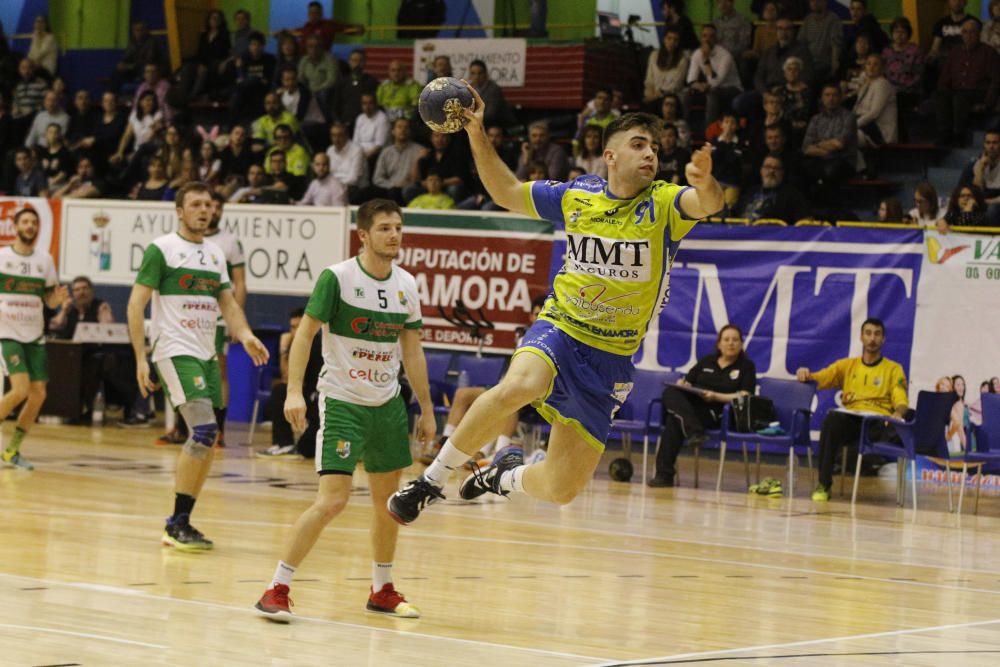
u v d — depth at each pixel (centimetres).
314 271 2530
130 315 1275
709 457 2478
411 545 1341
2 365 1856
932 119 2628
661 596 1102
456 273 2406
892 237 2102
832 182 2462
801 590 1165
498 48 3003
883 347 2103
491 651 848
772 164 2359
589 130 2586
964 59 2556
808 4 2945
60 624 870
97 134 3244
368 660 805
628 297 845
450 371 2388
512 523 1555
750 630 962
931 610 1085
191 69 3272
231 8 3616
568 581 1161
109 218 2684
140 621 895
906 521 1730
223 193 2831
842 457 2097
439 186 2598
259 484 1809
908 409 1950
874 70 2569
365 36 3478
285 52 3112
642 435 2202
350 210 2505
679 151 2486
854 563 1348
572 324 853
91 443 2247
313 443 2166
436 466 849
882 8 3000
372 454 983
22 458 1938
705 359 2056
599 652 857
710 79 2741
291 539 946
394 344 996
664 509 1745
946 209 2439
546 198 870
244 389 2714
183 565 1149
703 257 2219
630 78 2994
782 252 2169
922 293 2083
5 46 3522
